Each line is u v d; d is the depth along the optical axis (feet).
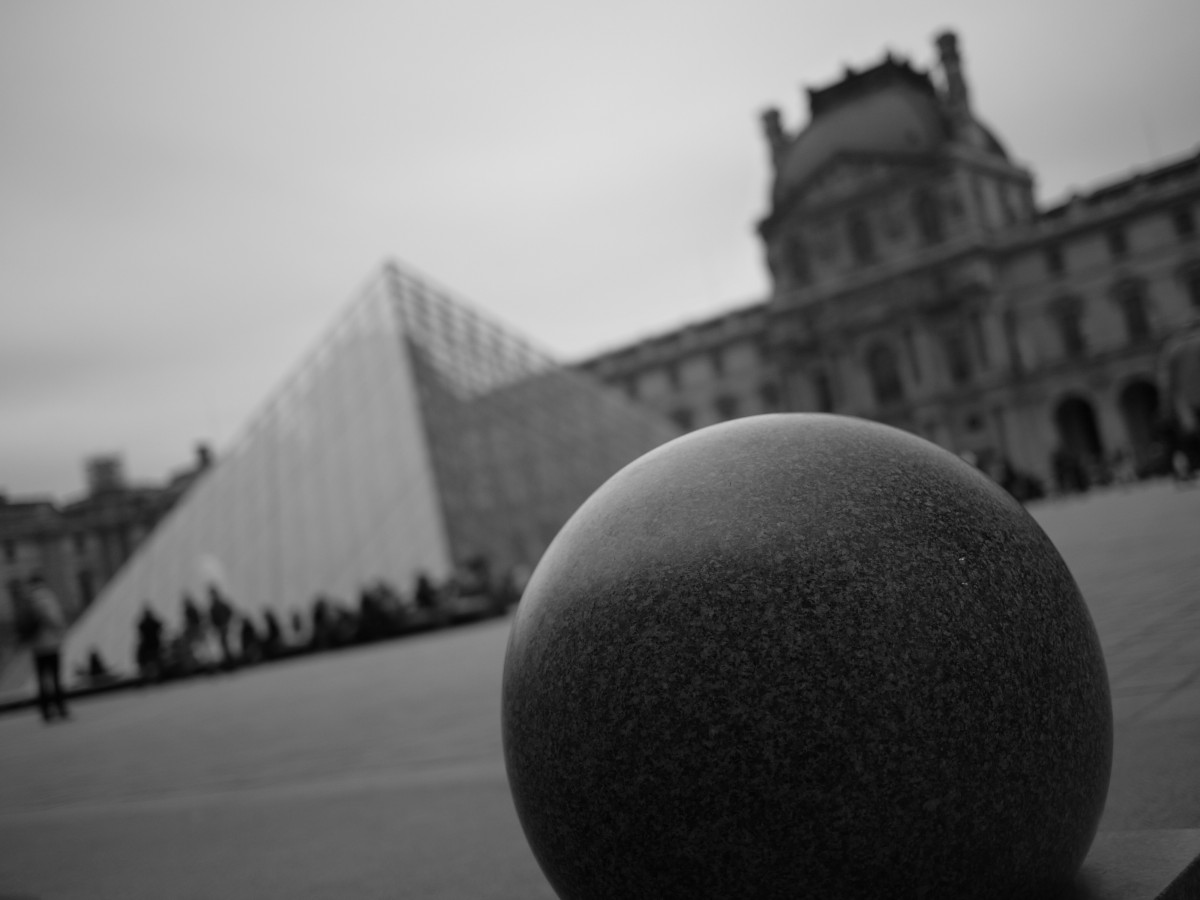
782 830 9.35
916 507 10.21
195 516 162.50
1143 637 27.27
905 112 312.29
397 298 166.50
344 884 16.69
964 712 9.45
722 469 10.76
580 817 10.19
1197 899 10.59
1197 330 85.46
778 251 328.49
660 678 9.75
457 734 31.78
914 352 306.35
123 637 150.82
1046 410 301.43
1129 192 295.69
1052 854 10.03
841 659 9.42
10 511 402.72
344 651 113.60
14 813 31.55
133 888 18.74
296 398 167.32
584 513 11.45
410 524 142.72
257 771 31.83
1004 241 308.19
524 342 167.12
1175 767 15.78
